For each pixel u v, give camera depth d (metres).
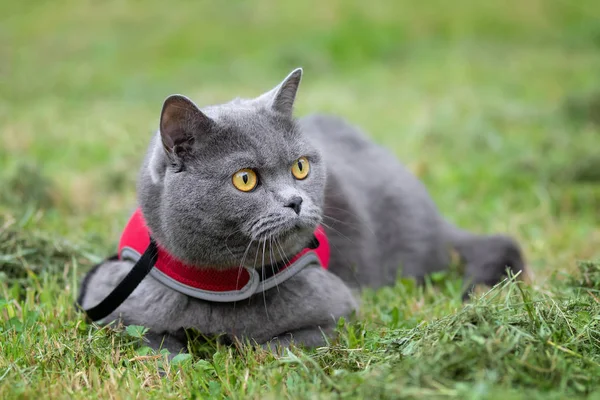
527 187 5.77
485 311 2.72
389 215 4.23
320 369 2.62
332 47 12.23
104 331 3.13
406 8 13.90
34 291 3.62
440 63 11.47
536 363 2.46
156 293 3.10
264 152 2.89
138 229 3.23
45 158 6.59
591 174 5.81
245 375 2.70
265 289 3.05
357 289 3.81
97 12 14.23
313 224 2.93
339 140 4.49
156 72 11.20
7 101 9.16
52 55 12.06
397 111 8.57
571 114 7.78
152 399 2.62
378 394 2.34
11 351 2.97
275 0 14.07
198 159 2.87
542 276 4.06
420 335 2.81
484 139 7.01
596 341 2.78
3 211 4.52
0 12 14.41
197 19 13.62
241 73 11.01
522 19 14.02
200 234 2.88
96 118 8.22
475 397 2.20
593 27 13.42
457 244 4.27
